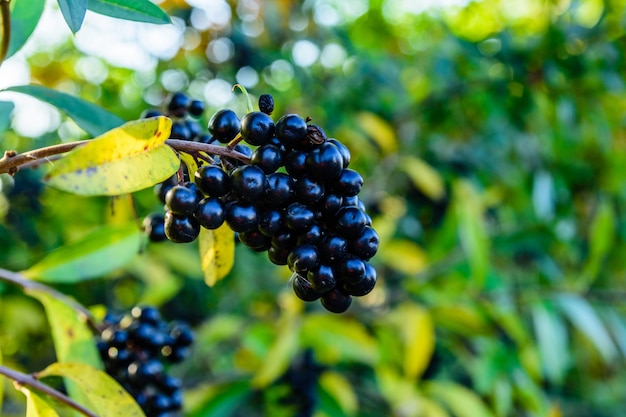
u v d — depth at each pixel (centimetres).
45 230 58
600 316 55
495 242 59
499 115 62
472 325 53
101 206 58
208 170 24
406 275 62
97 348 32
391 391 50
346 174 24
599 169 67
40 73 68
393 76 64
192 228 24
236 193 24
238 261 61
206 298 65
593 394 79
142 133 23
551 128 63
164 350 33
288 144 24
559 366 51
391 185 66
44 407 27
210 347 55
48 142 62
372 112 65
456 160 64
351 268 24
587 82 60
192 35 62
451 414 62
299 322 49
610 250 68
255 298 64
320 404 47
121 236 33
